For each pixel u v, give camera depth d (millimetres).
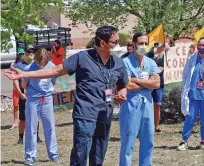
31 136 9312
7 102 17094
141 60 7520
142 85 7391
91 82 6469
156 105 11766
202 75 9859
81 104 6465
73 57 6500
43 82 9203
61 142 11391
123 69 6695
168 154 9852
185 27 15391
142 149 7613
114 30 6461
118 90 6836
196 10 15539
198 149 10203
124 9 15172
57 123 13789
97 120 6500
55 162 9523
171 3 14969
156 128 11891
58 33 22969
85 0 15477
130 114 7430
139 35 7461
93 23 15695
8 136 12469
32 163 9352
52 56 14648
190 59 9945
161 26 11086
